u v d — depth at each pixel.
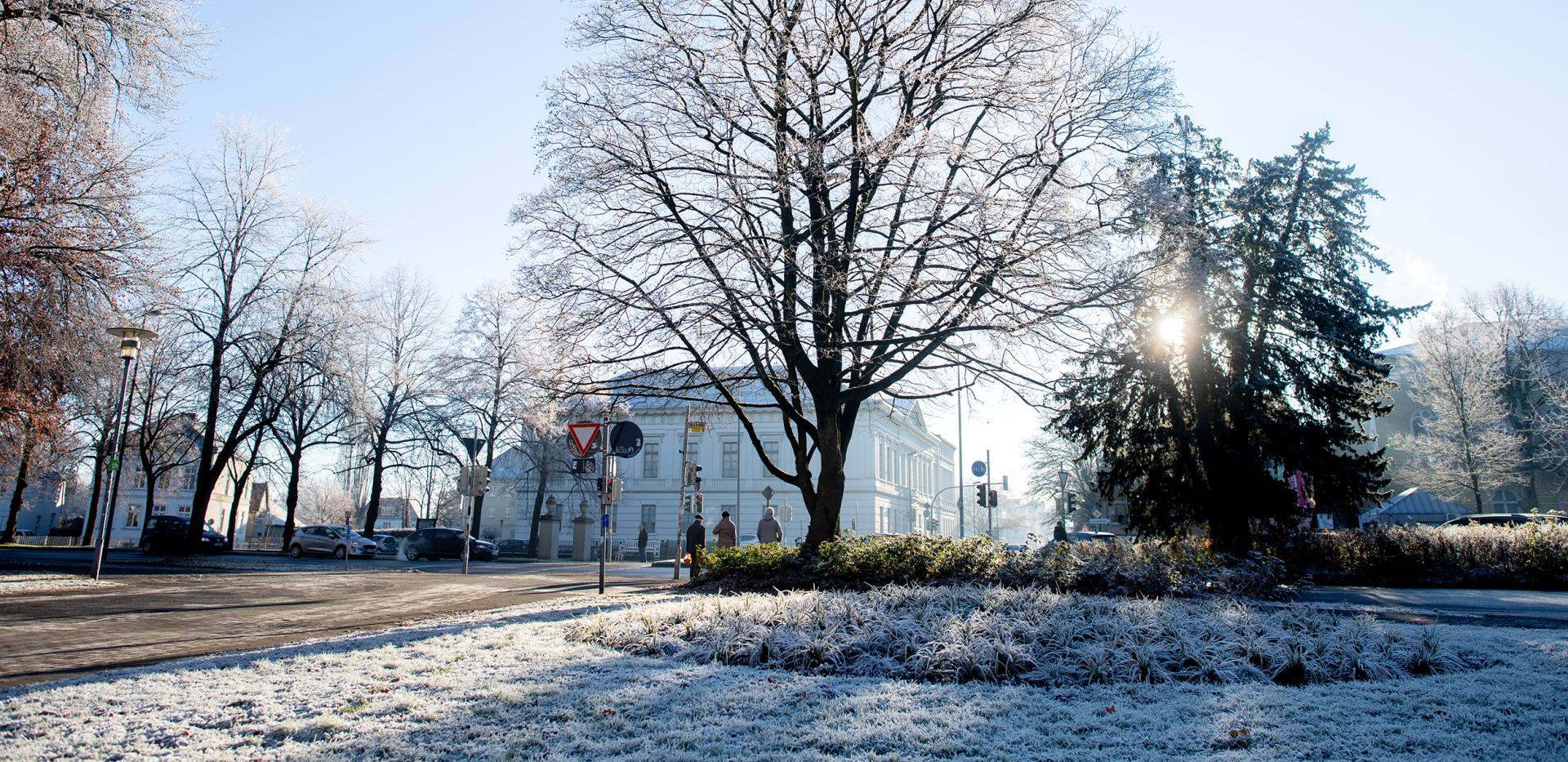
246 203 31.47
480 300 43.81
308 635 10.47
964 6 16.86
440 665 7.38
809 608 9.12
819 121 16.94
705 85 16.61
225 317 31.14
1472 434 48.09
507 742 5.10
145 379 39.84
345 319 32.91
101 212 18.78
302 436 42.53
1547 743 5.12
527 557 46.22
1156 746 5.07
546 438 46.56
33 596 15.31
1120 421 26.08
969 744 5.07
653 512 63.12
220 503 85.94
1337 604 14.75
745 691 6.41
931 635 7.92
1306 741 5.16
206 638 10.15
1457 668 7.52
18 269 17.67
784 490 61.47
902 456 71.75
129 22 17.03
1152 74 16.94
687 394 18.94
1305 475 24.59
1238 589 14.53
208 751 4.92
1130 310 15.91
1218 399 23.62
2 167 17.14
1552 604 15.28
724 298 15.50
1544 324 49.97
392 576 22.86
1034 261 15.24
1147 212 16.23
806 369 16.92
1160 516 25.72
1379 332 25.39
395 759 4.79
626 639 8.46
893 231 15.86
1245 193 24.67
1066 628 7.93
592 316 16.06
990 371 16.31
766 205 16.31
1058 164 16.33
